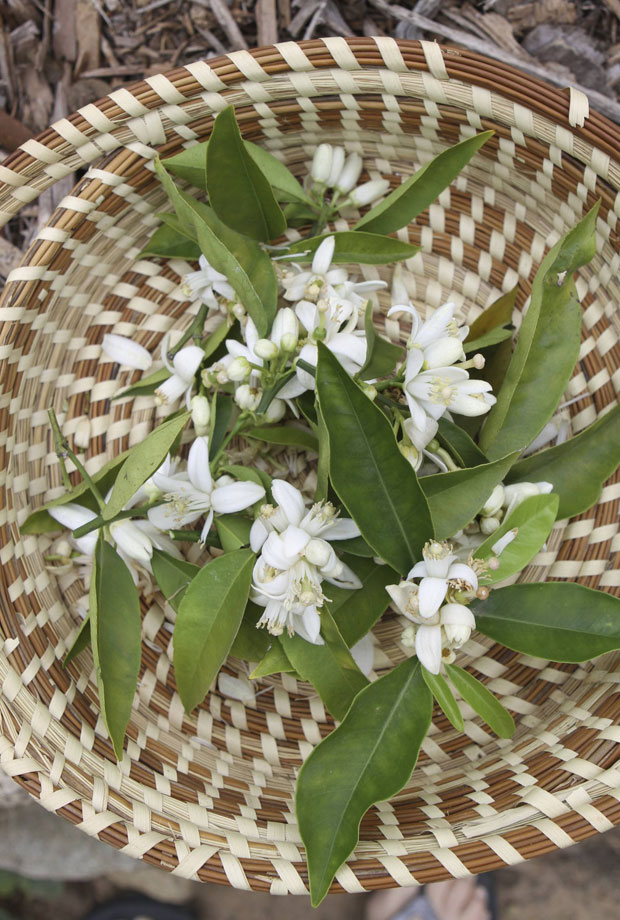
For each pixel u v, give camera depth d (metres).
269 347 0.61
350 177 0.68
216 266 0.61
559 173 0.65
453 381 0.60
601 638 0.60
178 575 0.64
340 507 0.62
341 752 0.59
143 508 0.63
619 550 0.67
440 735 0.68
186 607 0.60
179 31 0.80
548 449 0.64
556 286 0.62
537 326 0.63
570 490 0.64
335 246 0.65
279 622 0.59
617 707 0.63
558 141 0.63
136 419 0.70
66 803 0.60
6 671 0.63
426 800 0.65
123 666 0.62
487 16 0.78
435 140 0.67
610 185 0.63
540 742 0.65
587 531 0.68
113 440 0.70
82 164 0.65
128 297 0.70
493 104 0.62
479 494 0.60
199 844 0.60
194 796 0.65
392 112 0.65
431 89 0.63
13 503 0.67
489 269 0.69
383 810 0.65
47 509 0.65
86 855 0.86
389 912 0.91
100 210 0.66
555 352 0.63
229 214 0.64
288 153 0.69
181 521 0.62
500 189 0.68
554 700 0.67
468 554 0.63
